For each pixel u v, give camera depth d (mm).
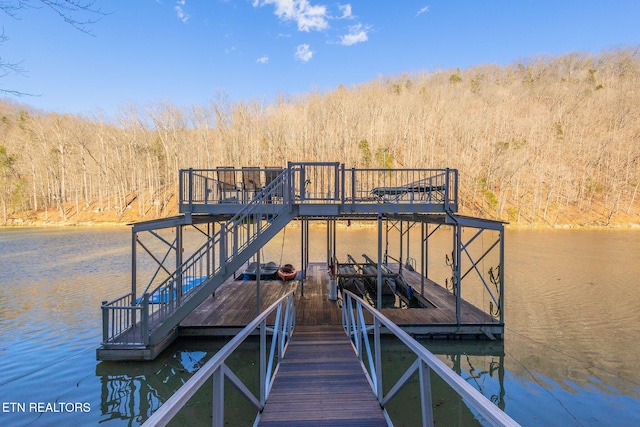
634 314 8508
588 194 38656
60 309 8836
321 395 3213
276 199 7312
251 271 11570
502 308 6625
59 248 19797
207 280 5984
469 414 4297
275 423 2676
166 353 5949
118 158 40375
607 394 4891
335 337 5426
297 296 8734
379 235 7051
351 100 52719
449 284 11766
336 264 10258
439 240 23438
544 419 4312
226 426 3959
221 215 7711
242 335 2273
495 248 19812
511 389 5047
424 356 1756
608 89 56938
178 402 1185
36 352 6121
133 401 4711
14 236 25422
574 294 10430
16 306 9117
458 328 6574
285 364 4129
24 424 4195
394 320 6750
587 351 6324
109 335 6426
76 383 5121
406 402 4539
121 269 14227
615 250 19016
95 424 4215
